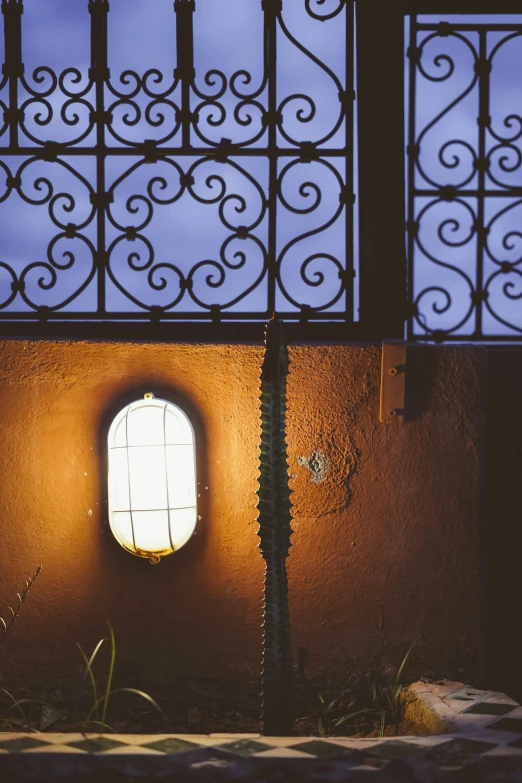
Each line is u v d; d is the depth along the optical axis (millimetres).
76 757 2125
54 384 3125
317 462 3129
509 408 3281
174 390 3127
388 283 3359
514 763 2105
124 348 3131
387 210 3371
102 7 3348
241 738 2316
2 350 3119
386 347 3094
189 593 3121
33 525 3129
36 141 3352
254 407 3131
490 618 3258
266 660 2512
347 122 3363
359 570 3121
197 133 3357
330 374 3131
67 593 3127
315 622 3117
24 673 3115
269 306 3365
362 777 2070
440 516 3127
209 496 3127
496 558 3268
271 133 3365
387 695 2969
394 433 3129
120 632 3119
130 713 2939
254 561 3125
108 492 2986
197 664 3111
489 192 3434
